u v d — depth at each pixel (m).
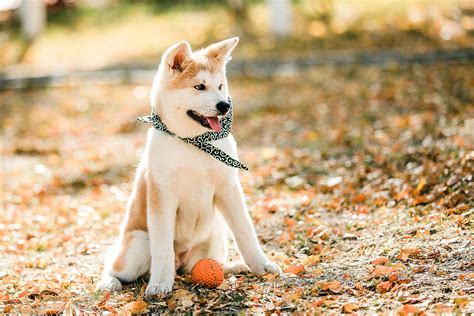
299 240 5.39
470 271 4.13
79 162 9.48
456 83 11.03
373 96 11.03
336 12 18.17
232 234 4.62
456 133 7.72
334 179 6.98
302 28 17.20
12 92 14.39
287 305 3.99
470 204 5.37
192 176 4.35
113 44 18.12
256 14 18.98
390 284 4.09
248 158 8.55
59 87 14.48
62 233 6.45
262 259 4.58
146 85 14.12
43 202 7.75
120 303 4.21
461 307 3.64
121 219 6.78
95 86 14.30
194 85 4.32
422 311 3.66
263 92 12.46
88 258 5.64
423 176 6.36
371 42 15.29
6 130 11.84
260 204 6.64
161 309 4.06
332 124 9.81
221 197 4.55
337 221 5.70
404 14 17.06
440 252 4.45
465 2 17.31
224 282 4.41
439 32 15.43
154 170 4.33
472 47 13.81
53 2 21.25
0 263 5.54
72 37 19.20
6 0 21.20
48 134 11.47
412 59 13.02
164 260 4.32
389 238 4.94
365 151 8.00
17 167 9.52
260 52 15.48
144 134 10.95
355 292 4.08
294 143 9.13
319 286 4.23
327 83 12.39
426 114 9.23
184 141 4.34
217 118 4.33
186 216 4.52
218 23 18.38
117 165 9.07
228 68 14.12
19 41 18.91
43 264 5.47
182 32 18.16
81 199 7.79
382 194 6.16
